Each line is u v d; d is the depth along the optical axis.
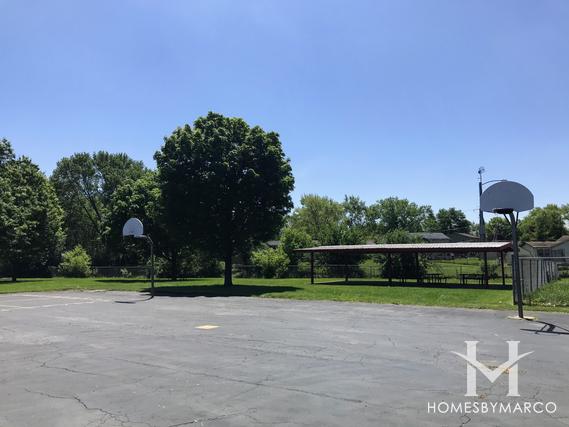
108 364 8.80
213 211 31.05
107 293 26.86
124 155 78.75
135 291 27.81
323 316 15.02
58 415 6.04
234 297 22.78
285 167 31.83
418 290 27.64
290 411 6.02
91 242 75.44
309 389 6.97
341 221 92.88
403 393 6.72
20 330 13.16
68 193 75.56
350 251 34.72
